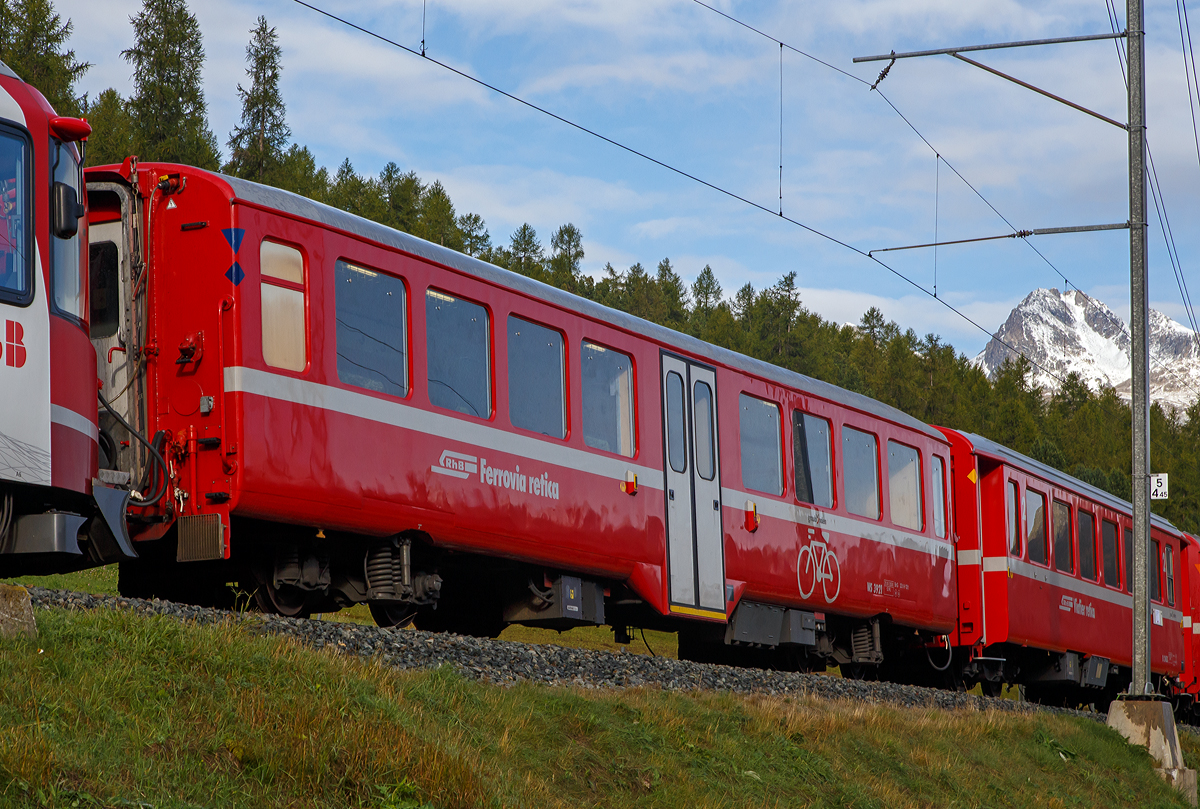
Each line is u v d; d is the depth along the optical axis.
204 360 10.62
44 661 7.13
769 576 16.39
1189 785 16.83
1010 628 21.16
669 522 14.98
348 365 11.45
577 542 13.70
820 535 17.44
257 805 6.75
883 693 16.11
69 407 9.47
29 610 7.35
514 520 12.95
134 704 7.11
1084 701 27.03
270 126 61.16
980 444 21.64
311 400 11.05
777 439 17.02
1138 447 17.80
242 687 7.68
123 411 10.73
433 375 12.27
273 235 10.96
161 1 58.34
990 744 14.56
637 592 14.66
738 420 16.34
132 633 7.81
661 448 15.05
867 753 12.17
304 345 11.10
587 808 8.54
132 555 9.93
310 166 64.31
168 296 10.84
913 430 20.00
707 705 11.55
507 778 8.11
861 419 18.75
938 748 13.33
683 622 15.94
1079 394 120.62
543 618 13.98
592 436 14.16
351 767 7.27
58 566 10.09
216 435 10.52
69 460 9.41
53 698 6.79
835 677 16.09
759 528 16.36
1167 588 28.50
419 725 8.17
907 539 19.36
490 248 72.94
